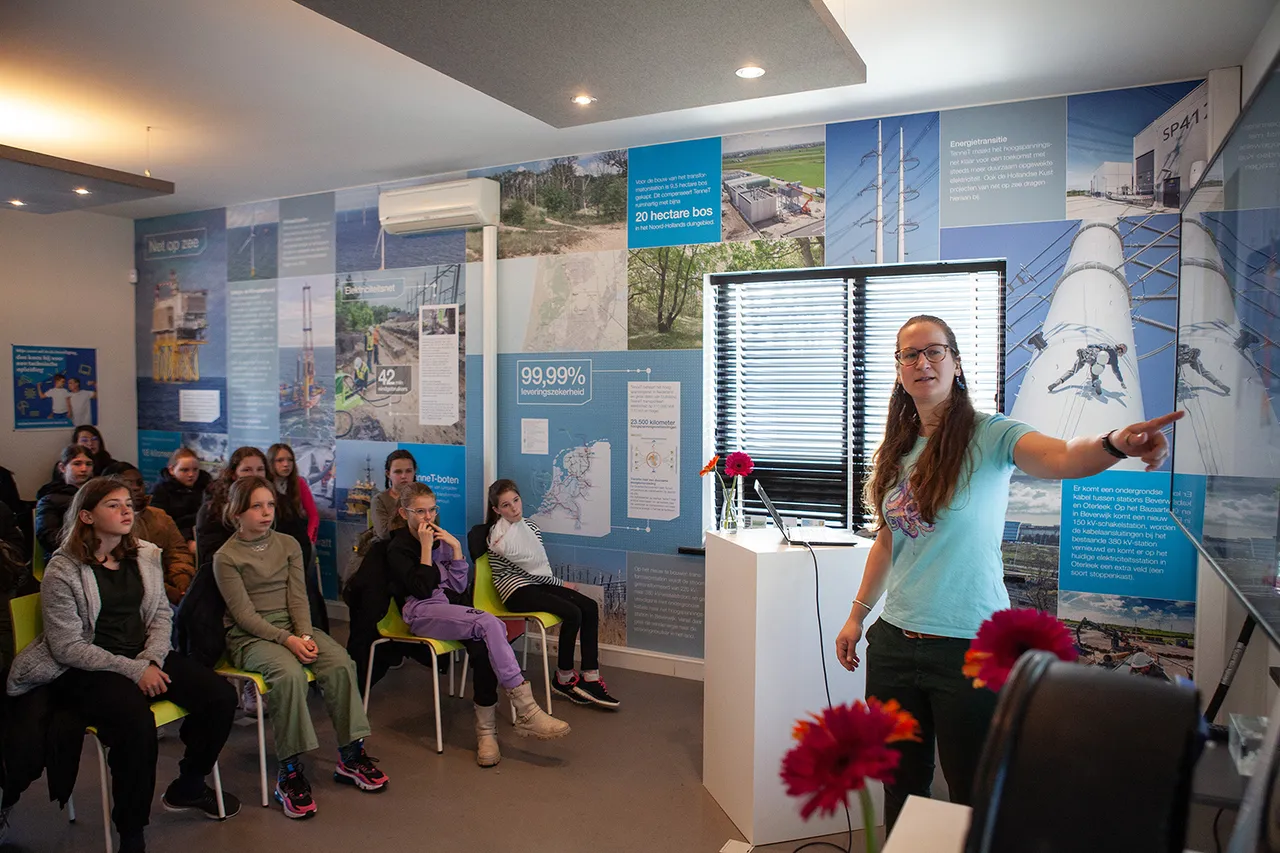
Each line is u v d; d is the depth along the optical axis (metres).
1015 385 3.83
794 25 2.63
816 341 4.36
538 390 5.00
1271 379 1.72
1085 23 3.00
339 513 5.78
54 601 2.83
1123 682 0.82
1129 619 3.62
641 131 4.37
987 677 1.27
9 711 2.80
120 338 6.56
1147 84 3.59
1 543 3.42
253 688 4.01
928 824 1.15
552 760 3.58
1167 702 0.79
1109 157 3.66
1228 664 2.66
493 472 5.11
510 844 2.89
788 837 2.90
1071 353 3.73
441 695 4.37
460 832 2.97
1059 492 3.71
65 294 6.22
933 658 2.05
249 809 3.15
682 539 4.62
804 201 4.25
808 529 3.21
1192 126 3.51
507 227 5.05
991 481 2.05
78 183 4.31
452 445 5.32
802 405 4.41
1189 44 3.17
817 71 3.03
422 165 5.07
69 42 3.25
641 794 3.26
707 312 4.55
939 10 2.90
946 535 2.06
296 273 5.88
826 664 2.89
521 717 3.54
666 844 2.88
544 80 3.12
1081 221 3.71
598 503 4.84
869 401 4.24
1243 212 1.99
